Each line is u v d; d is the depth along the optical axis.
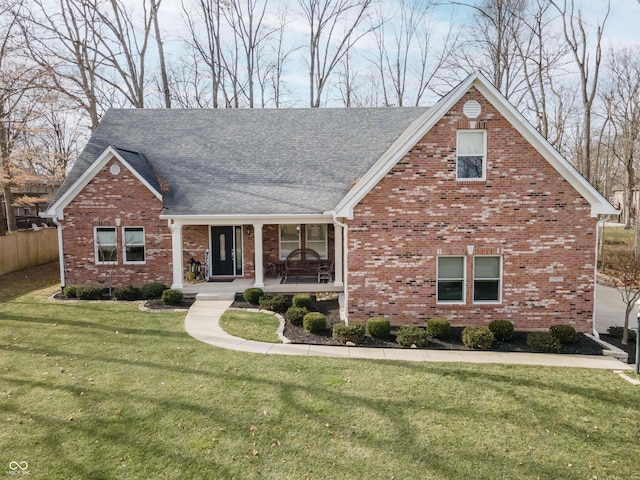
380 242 12.71
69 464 5.87
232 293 16.12
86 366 9.45
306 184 17.50
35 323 12.79
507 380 9.09
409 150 12.42
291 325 13.02
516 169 12.38
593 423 7.31
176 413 7.33
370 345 11.42
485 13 29.08
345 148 19.00
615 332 12.49
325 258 19.41
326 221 16.64
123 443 6.39
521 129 12.23
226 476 5.67
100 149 18.64
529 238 12.55
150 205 16.86
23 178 24.58
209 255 18.56
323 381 8.82
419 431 6.90
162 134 19.62
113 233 17.06
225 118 20.50
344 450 6.32
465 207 12.53
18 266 22.61
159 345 10.97
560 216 12.48
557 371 9.70
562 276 12.63
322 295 16.33
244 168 18.23
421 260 12.73
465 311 12.84
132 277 17.17
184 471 5.76
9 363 9.56
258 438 6.60
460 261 12.84
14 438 6.47
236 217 16.16
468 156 12.44
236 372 9.23
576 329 12.73
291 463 5.98
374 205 12.59
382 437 6.70
